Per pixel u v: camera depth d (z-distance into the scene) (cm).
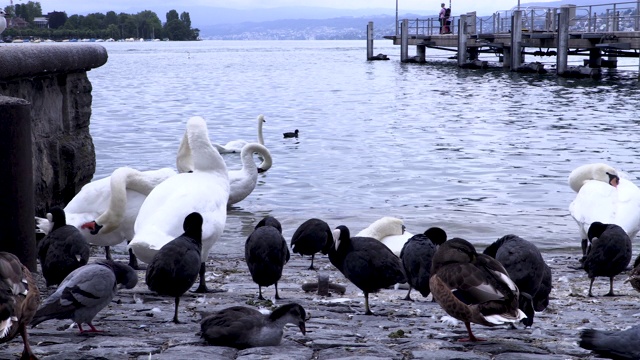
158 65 10231
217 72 8294
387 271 843
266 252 898
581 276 1212
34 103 1394
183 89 5828
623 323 818
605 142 2836
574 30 6303
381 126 3469
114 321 777
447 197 1995
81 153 1612
